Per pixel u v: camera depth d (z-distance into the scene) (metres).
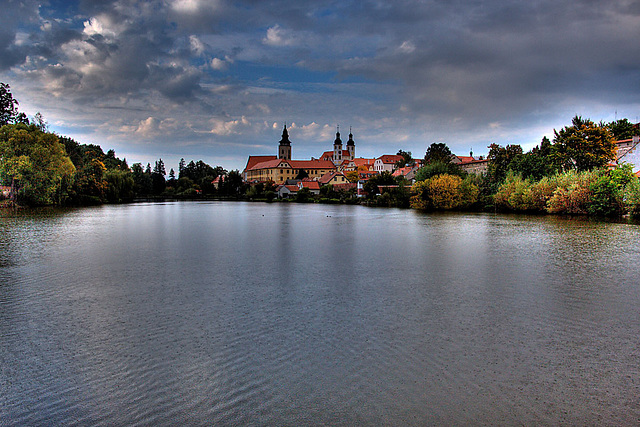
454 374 11.51
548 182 72.31
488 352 12.95
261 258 29.42
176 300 18.56
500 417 9.50
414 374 11.48
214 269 25.45
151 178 180.62
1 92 88.25
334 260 28.62
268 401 10.08
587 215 65.75
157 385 10.86
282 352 12.87
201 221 60.75
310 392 10.50
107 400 10.16
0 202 77.88
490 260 28.30
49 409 9.79
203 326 15.20
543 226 50.88
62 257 29.31
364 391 10.56
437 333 14.52
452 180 87.75
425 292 19.97
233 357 12.51
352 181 173.00
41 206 87.12
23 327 15.13
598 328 15.05
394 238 40.75
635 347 13.38
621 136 95.12
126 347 13.27
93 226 50.88
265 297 19.09
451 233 44.88
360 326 15.23
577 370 11.80
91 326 15.21
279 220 63.50
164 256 30.09
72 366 11.98
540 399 10.26
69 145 110.19
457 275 23.72
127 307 17.50
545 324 15.47
